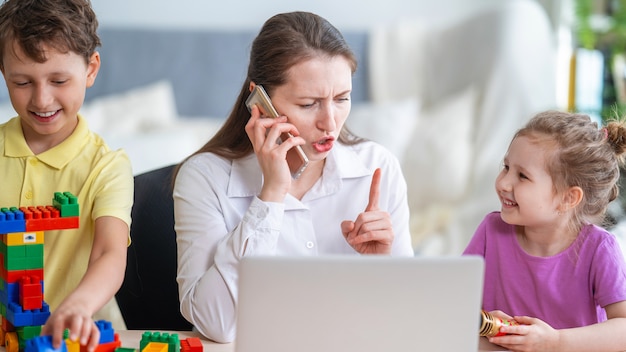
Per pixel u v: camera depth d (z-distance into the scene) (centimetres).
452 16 458
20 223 140
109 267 158
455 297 130
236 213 182
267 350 130
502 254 185
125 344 157
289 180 170
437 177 389
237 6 445
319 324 129
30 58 161
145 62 430
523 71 405
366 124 407
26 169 177
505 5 414
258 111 171
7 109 375
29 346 132
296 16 173
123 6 436
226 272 167
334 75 167
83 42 166
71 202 144
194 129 409
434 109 418
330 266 127
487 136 400
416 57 432
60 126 170
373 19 453
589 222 180
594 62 409
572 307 177
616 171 180
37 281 142
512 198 176
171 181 199
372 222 171
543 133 175
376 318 129
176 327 207
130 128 401
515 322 165
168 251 205
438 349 131
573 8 427
